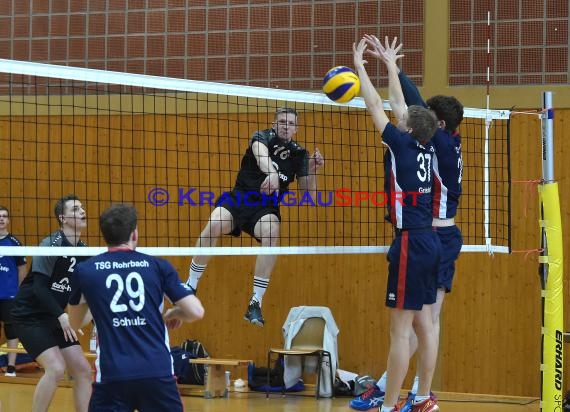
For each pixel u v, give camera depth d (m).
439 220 8.92
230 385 13.30
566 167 12.41
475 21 12.98
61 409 11.05
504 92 12.76
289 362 12.87
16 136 14.59
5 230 13.37
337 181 13.27
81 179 14.31
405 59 13.19
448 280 8.95
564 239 12.31
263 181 9.67
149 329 6.08
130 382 5.90
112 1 14.34
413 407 8.70
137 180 14.08
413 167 8.09
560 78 12.66
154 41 14.15
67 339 8.31
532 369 12.48
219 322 13.76
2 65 7.68
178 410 6.10
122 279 6.08
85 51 14.43
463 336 12.78
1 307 13.42
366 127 11.98
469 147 12.78
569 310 12.22
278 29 13.67
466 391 12.73
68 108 14.42
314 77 13.49
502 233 12.69
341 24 13.42
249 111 13.60
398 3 13.23
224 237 13.80
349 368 13.20
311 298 13.45
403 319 8.23
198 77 13.95
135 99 14.13
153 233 14.01
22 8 14.70
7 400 11.67
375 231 13.12
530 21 12.80
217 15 13.91
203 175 13.79
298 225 13.33
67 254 7.93
